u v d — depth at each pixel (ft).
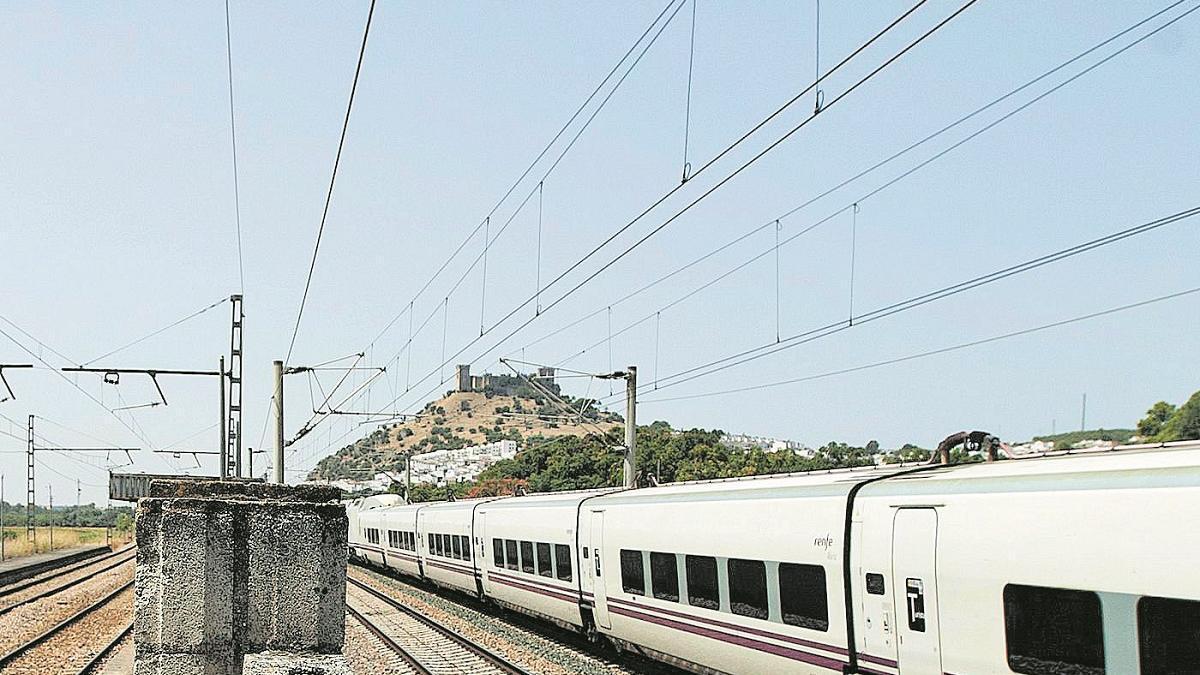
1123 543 29.78
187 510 28.50
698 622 54.34
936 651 36.42
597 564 68.18
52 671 64.90
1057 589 31.71
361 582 150.51
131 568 175.63
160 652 28.17
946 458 42.11
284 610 28.81
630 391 93.35
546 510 78.89
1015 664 33.17
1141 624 29.12
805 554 44.01
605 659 71.77
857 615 40.65
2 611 104.01
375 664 69.82
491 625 92.07
